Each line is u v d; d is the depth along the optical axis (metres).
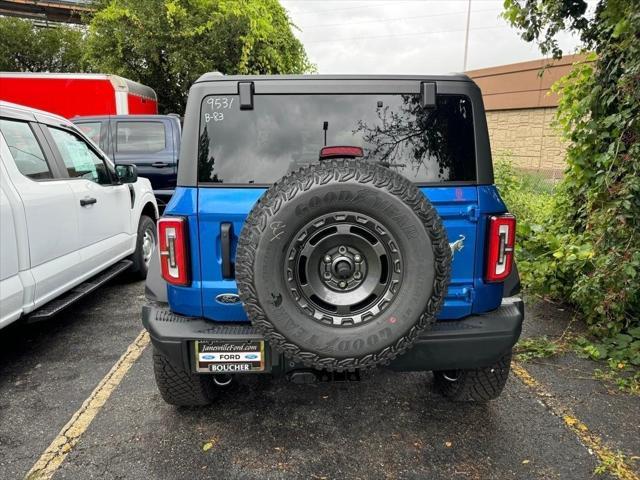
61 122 4.48
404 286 2.18
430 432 2.87
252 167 2.53
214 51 15.09
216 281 2.46
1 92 10.55
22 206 3.44
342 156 2.53
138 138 8.21
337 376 2.45
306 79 2.54
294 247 2.16
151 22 14.51
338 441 2.79
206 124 2.53
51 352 3.97
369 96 2.56
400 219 2.12
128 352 3.95
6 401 3.22
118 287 5.75
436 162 2.56
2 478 2.49
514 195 7.38
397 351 2.23
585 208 4.68
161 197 8.16
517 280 2.75
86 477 2.50
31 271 3.54
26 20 22.58
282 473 2.52
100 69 15.52
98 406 3.14
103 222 4.79
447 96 2.55
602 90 4.27
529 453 2.68
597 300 4.04
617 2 3.93
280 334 2.19
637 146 3.80
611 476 2.49
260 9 15.47
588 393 3.31
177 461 2.62
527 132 15.79
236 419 3.00
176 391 2.86
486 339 2.47
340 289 2.24
